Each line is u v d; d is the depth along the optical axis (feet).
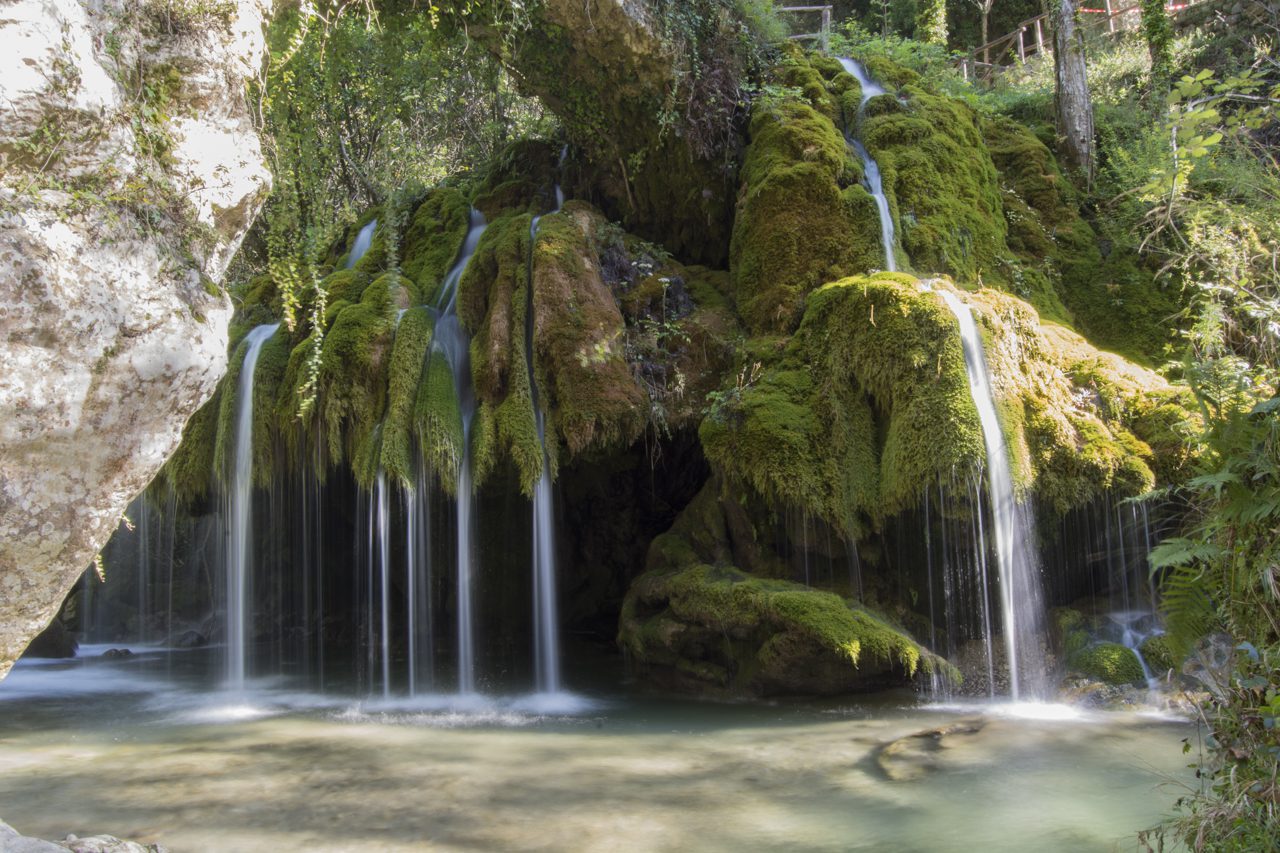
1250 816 9.26
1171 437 22.52
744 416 23.73
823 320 24.47
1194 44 42.09
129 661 33.47
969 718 20.15
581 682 25.85
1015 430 22.48
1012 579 21.77
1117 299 30.37
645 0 27.89
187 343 12.60
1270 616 9.86
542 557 24.53
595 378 24.80
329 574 31.19
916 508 22.40
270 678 28.66
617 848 13.20
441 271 30.22
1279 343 11.46
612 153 32.01
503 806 15.16
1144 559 22.35
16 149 10.96
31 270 10.82
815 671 21.99
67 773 17.71
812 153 27.94
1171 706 20.07
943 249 27.25
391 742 19.84
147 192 12.56
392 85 35.35
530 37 28.25
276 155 19.95
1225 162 27.84
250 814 14.99
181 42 13.79
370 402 25.03
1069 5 36.78
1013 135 35.04
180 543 40.24
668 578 24.57
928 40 54.65
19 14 10.94
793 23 47.42
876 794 15.31
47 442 11.23
